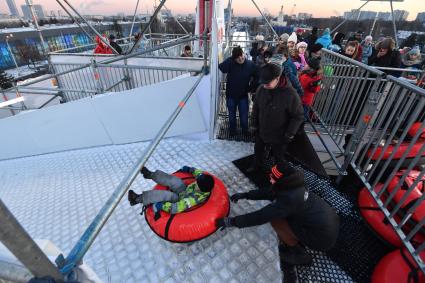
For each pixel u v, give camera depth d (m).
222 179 3.14
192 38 4.11
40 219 3.13
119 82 5.55
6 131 5.07
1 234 0.58
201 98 3.82
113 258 2.32
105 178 3.70
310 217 1.84
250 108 4.82
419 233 1.97
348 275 2.06
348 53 4.46
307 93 3.27
